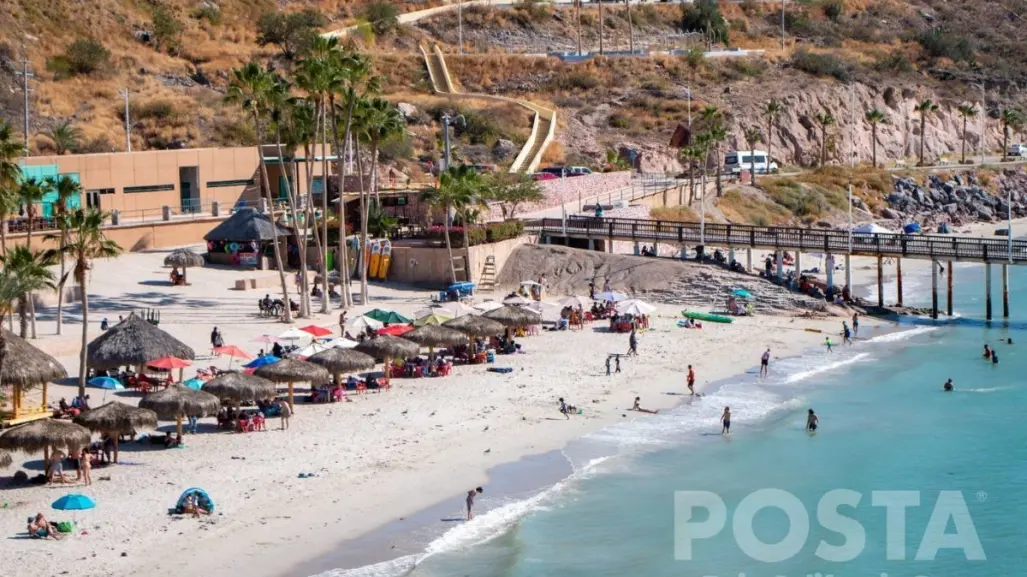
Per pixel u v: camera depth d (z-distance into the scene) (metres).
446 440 66.75
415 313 92.06
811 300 108.19
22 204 95.50
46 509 52.97
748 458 67.38
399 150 155.38
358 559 50.12
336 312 98.06
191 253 103.56
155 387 71.69
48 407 65.44
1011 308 115.69
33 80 160.12
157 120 158.62
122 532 50.84
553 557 52.19
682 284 110.50
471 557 51.41
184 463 60.41
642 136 186.12
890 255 110.38
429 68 199.75
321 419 69.75
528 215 130.88
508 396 76.88
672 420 74.12
